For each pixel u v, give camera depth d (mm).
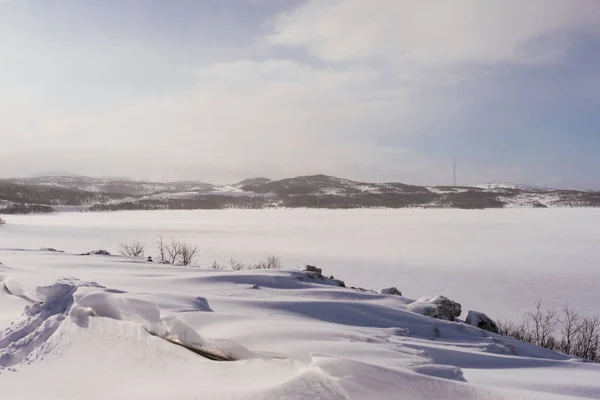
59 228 83812
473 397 3123
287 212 180500
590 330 17375
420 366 3752
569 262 46688
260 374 4008
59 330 5844
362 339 4762
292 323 5164
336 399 3213
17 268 10000
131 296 5965
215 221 115625
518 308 27844
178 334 5062
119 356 5062
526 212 166125
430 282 36656
